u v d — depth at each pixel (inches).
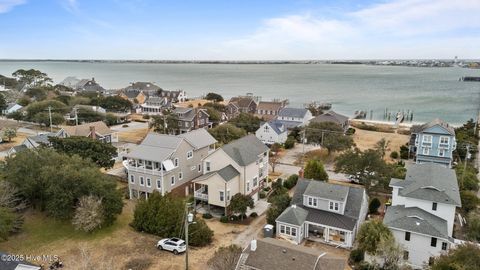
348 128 3865.7
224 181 1665.8
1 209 1315.2
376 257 1236.5
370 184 1861.5
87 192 1485.0
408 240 1298.0
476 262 1003.9
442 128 2384.4
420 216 1330.0
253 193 1892.2
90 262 1231.5
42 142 2432.3
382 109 5999.0
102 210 1466.5
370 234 1257.4
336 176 2336.4
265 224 1622.8
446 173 1627.7
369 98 7465.6
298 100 7185.0
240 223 1635.1
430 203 1393.9
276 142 3100.4
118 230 1508.4
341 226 1406.3
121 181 2182.6
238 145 1911.9
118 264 1235.9
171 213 1449.3
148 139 1991.9
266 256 1090.1
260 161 1984.5
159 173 1809.8
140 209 1508.4
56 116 3759.8
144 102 5319.9
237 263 1117.7
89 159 1740.9
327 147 2743.6
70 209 1476.4
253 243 1122.0
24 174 1561.3
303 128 3257.9
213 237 1475.1
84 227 1398.9
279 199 1633.9
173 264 1244.5
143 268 1214.3
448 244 1237.1
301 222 1422.2
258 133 3233.3
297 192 1636.3
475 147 2847.0
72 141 2103.8
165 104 5231.3
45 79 7470.5
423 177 1518.2
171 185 1886.1
